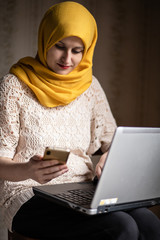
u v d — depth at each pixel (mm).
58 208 1434
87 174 1749
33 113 1639
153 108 2855
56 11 1692
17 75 1652
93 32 1777
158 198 1422
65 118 1710
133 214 1396
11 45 2455
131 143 1207
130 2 2748
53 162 1324
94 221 1313
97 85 1952
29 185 1612
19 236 1453
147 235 1330
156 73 2836
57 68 1704
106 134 1976
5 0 2426
